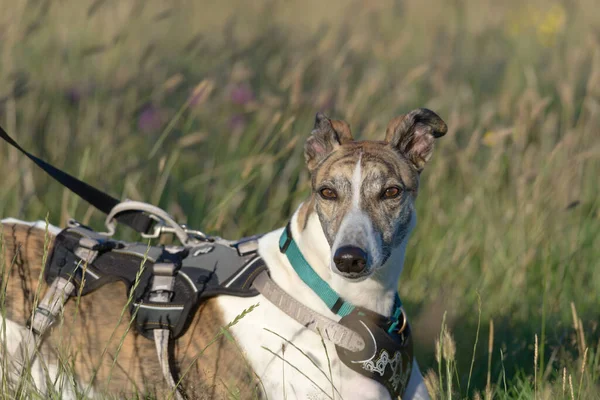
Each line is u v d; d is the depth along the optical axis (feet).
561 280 26.22
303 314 16.94
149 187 32.27
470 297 26.61
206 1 63.82
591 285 27.12
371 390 16.92
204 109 38.45
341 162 17.44
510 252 28.30
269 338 16.94
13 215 28.02
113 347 17.53
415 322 23.70
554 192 29.53
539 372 20.93
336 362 16.81
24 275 18.13
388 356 17.01
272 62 44.96
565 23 55.26
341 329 16.81
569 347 23.24
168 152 34.81
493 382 22.08
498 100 42.91
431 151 18.58
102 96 36.29
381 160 17.51
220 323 17.34
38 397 16.96
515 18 58.18
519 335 24.13
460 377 22.25
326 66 43.65
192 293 17.29
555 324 24.32
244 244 18.20
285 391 16.72
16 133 32.27
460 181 33.27
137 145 35.88
